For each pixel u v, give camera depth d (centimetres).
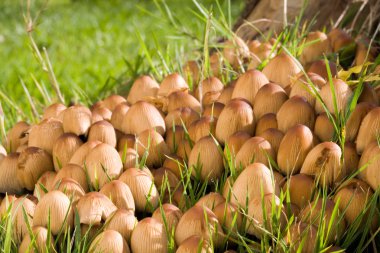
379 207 68
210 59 101
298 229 63
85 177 72
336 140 73
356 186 68
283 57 83
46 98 110
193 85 96
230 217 66
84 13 283
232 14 247
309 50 94
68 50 215
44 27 251
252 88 79
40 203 67
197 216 65
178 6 271
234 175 70
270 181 67
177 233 65
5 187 77
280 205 64
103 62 196
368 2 105
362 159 70
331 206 66
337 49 95
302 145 71
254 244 66
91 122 79
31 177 76
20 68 183
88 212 66
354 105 73
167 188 72
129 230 66
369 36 103
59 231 67
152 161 76
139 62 115
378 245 68
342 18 107
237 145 73
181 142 77
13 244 67
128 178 70
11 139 85
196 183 73
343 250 62
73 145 76
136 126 78
